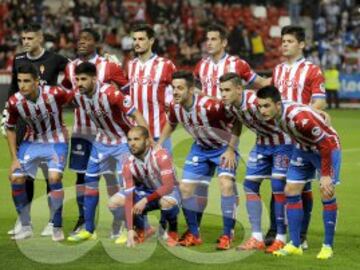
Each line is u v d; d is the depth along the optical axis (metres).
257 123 22.47
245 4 94.69
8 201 30.52
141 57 26.05
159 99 25.81
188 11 88.12
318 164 21.75
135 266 20.58
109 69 25.86
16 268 20.33
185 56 79.75
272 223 23.48
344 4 96.00
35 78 23.31
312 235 24.92
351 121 66.19
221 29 25.22
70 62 25.94
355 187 34.72
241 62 25.23
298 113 20.86
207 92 25.50
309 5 95.25
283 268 20.41
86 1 86.25
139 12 84.50
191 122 23.22
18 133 25.25
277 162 22.75
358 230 25.78
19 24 79.25
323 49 84.81
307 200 22.86
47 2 86.88
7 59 74.19
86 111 23.86
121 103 23.38
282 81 24.61
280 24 89.88
